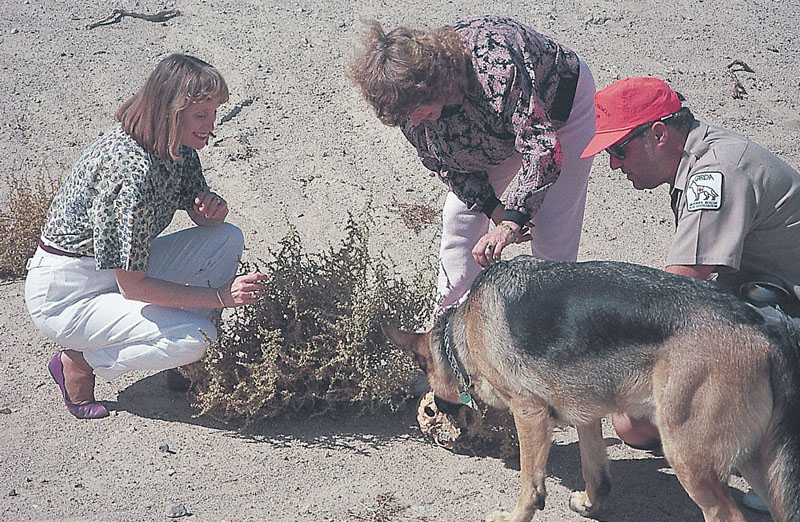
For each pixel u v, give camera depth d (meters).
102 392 5.12
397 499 4.28
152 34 9.82
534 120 4.20
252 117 8.36
